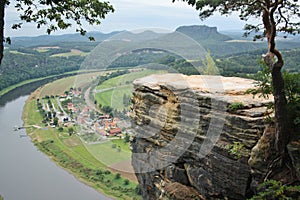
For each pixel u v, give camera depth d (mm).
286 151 5926
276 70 5660
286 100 5820
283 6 5738
